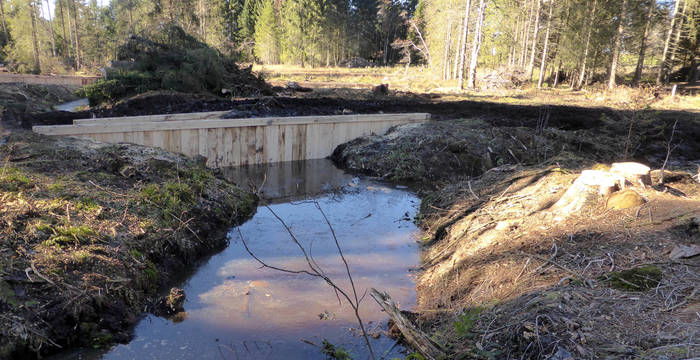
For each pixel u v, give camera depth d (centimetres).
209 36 4600
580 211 515
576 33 3619
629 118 1334
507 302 377
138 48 1842
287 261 599
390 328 430
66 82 2561
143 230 571
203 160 928
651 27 3744
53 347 382
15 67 3850
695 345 250
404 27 7775
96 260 471
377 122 1353
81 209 569
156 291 508
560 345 281
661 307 307
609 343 274
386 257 619
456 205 732
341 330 432
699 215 427
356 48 7206
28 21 4369
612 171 559
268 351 396
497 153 1210
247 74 2044
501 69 3450
